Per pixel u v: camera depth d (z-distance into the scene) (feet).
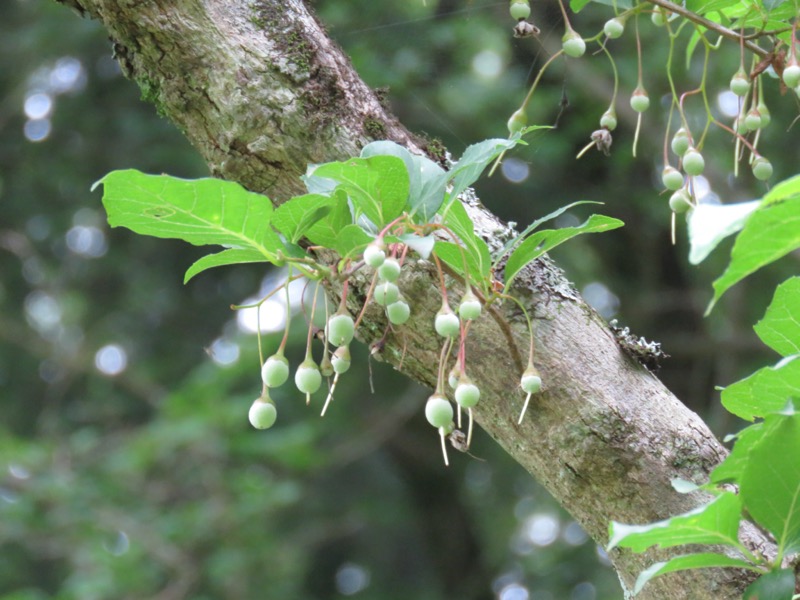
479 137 24.04
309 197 5.22
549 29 13.73
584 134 24.22
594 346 6.22
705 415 26.55
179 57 6.78
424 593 36.50
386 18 21.99
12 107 30.63
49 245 35.19
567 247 26.99
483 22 21.42
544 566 31.65
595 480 6.03
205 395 27.71
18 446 28.22
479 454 34.40
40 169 31.91
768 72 7.95
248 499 26.84
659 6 7.14
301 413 32.50
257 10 6.84
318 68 6.79
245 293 35.60
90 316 35.70
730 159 22.91
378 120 6.84
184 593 25.99
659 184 25.12
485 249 5.60
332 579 37.96
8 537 26.30
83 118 31.12
